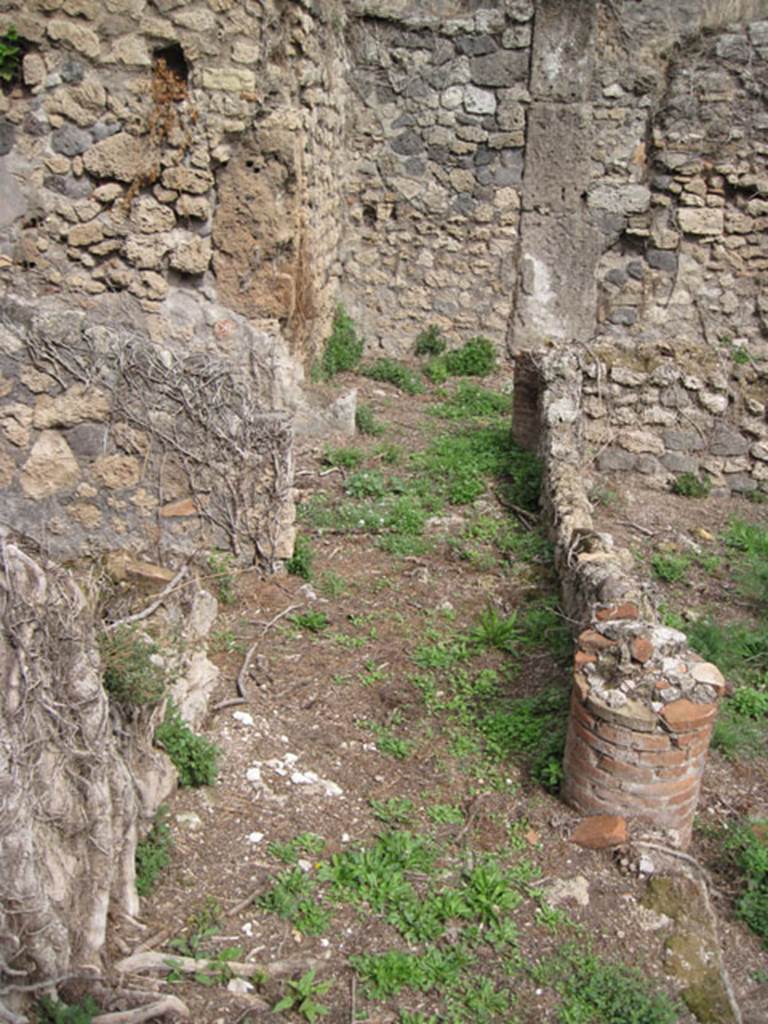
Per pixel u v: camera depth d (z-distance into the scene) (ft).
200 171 23.17
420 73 35.32
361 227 37.11
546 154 35.55
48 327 16.22
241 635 17.01
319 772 13.80
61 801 9.61
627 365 24.97
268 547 18.69
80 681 9.81
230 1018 9.85
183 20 22.17
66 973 9.48
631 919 11.69
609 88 34.86
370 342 38.14
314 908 11.31
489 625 17.44
